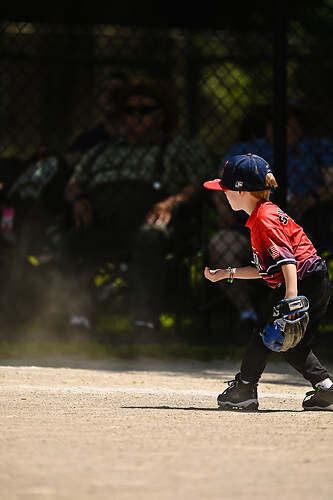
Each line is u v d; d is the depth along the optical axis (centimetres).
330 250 1894
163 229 1859
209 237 2027
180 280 1927
